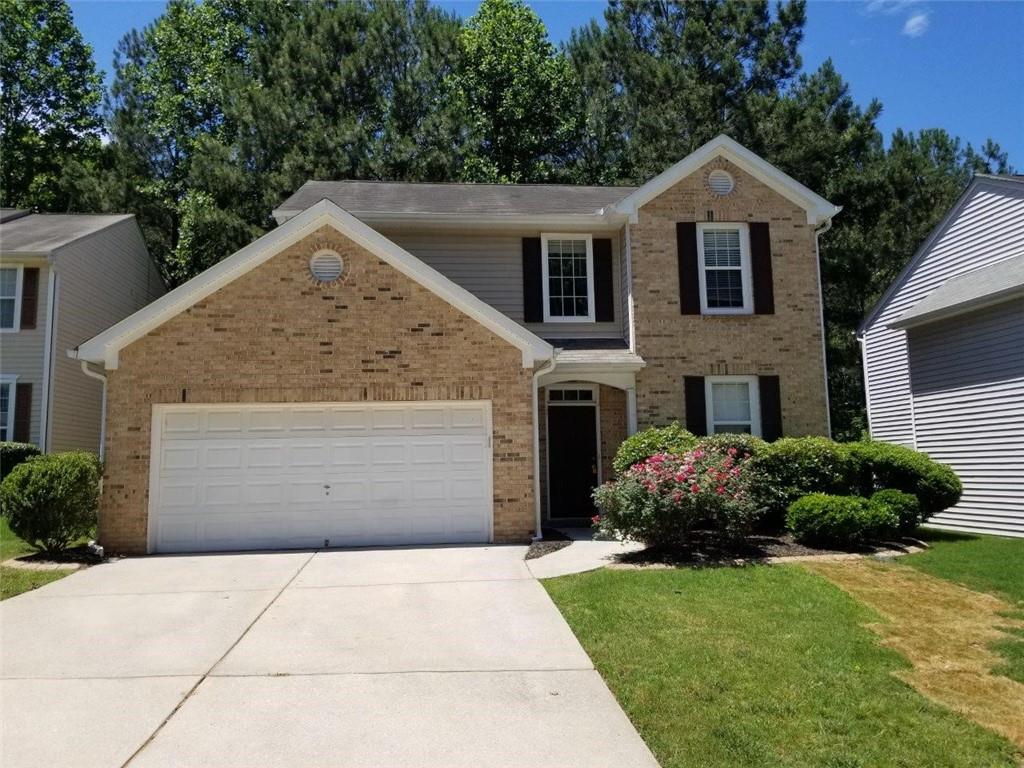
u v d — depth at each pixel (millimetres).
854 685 5152
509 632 6430
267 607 7375
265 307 11086
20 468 10000
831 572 8383
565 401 14281
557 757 4125
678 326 13688
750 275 14039
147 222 27328
